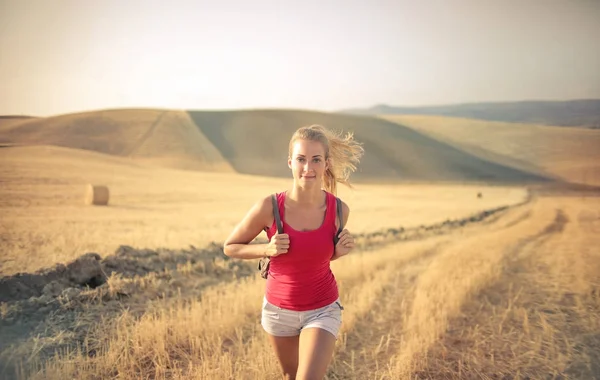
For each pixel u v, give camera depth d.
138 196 31.31
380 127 86.12
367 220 20.41
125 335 4.83
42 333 4.86
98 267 6.73
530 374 4.42
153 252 8.52
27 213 19.03
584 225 18.78
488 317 6.06
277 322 3.21
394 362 4.62
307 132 3.13
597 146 76.38
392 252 11.34
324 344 2.97
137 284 6.60
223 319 5.38
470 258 10.10
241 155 72.75
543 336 5.39
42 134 71.38
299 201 3.13
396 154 75.00
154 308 5.63
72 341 4.73
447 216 22.83
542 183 61.78
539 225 18.80
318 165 3.07
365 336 5.39
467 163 72.75
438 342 5.14
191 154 70.38
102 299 5.96
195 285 7.18
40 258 7.86
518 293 7.01
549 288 7.68
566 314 6.24
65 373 3.95
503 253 11.00
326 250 3.09
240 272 8.41
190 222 17.91
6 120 76.38
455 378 4.29
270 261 3.21
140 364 4.32
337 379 4.27
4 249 8.86
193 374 3.98
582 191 52.91
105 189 25.14
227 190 38.69
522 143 80.81
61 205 23.45
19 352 4.37
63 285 6.16
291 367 3.40
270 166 69.62
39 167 40.62
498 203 33.22
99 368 4.12
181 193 34.47
